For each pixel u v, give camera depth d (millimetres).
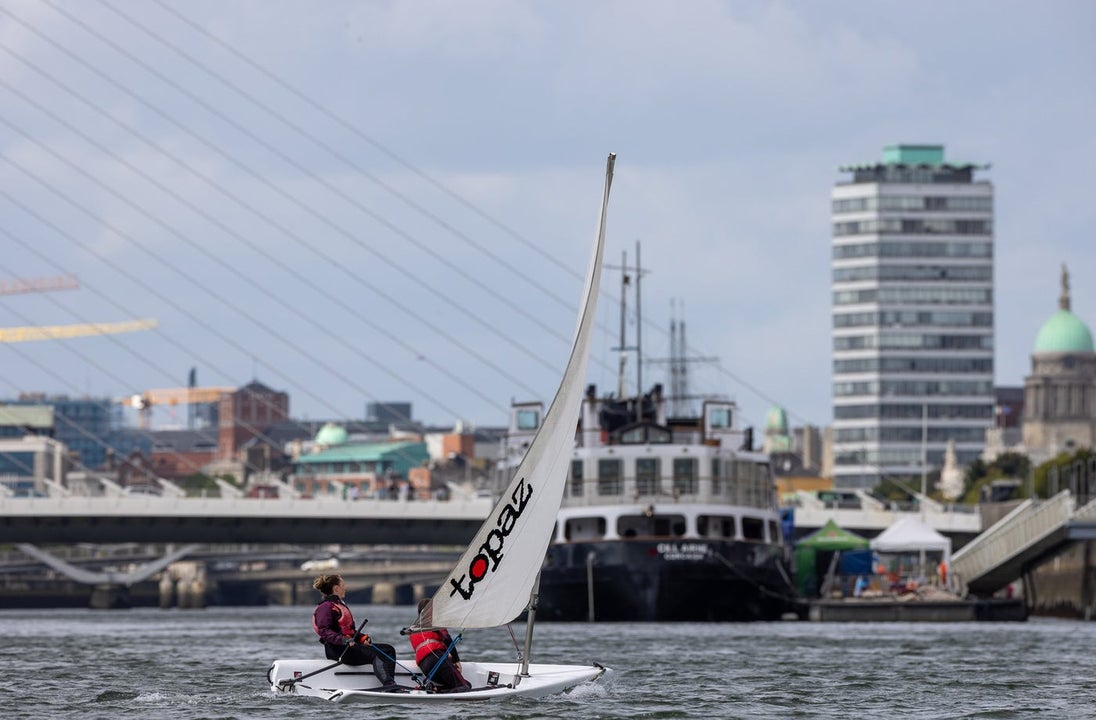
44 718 90625
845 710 95250
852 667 131000
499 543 99562
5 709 95250
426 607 98688
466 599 98875
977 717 91812
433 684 97938
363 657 97812
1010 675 122000
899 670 127375
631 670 127125
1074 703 99812
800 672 125000
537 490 100750
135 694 103062
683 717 90812
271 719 88688
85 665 137375
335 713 91062
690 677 119250
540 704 95938
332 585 98750
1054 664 135125
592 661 139500
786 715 92312
